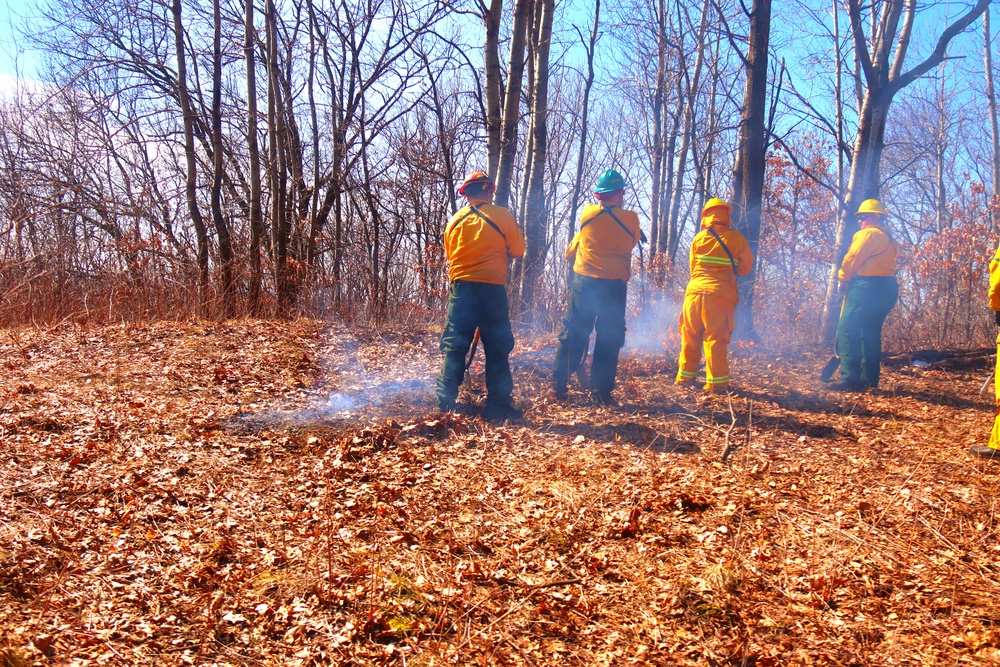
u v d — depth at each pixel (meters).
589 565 3.73
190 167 12.25
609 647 3.13
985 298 11.68
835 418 6.29
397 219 14.65
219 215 11.83
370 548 3.85
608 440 5.48
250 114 12.59
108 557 3.64
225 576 3.54
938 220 19.30
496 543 3.96
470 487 4.61
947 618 3.23
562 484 4.64
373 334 8.72
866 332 7.46
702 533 4.02
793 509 4.30
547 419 5.95
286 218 13.99
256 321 9.28
